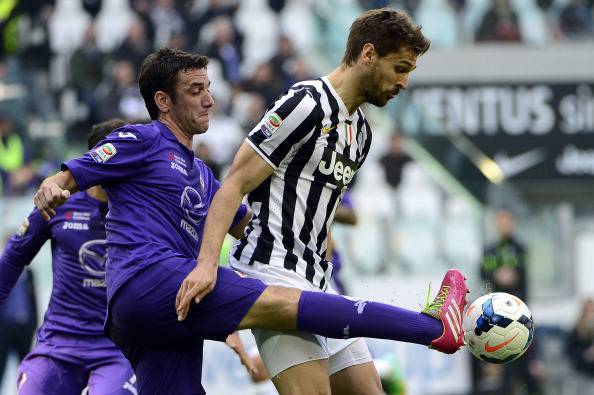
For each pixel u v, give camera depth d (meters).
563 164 52.91
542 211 48.16
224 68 55.03
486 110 53.38
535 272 47.28
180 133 17.61
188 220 17.22
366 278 44.22
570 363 46.00
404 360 42.41
